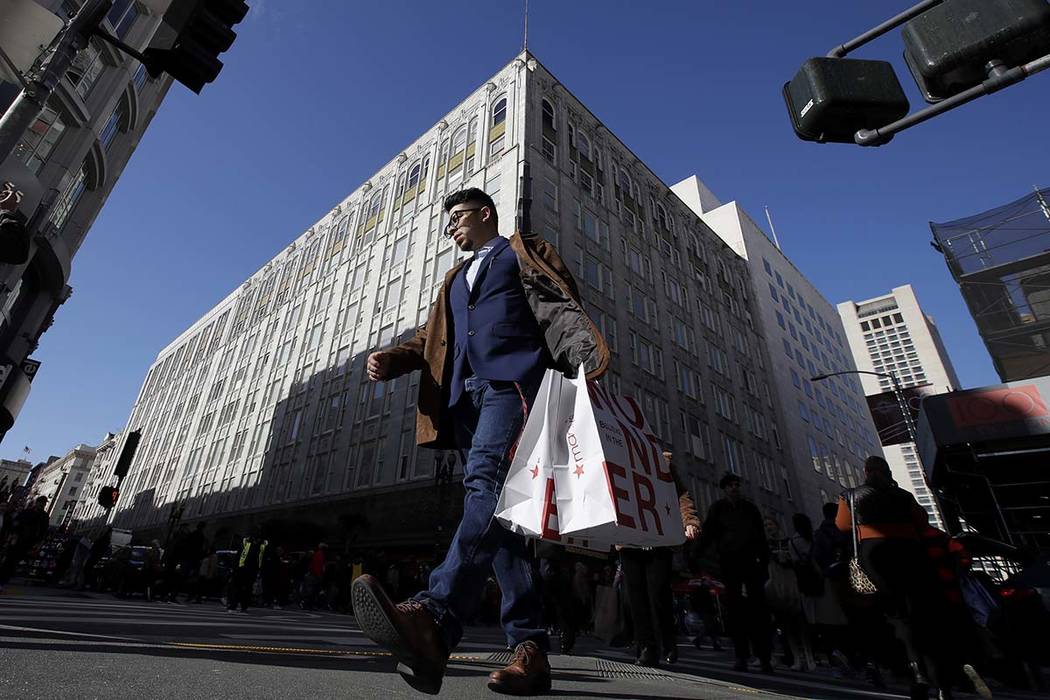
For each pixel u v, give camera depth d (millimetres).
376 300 30500
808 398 45562
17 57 5023
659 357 28891
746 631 4684
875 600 4023
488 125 28516
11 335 19750
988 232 17672
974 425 12203
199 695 1227
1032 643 5434
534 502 1436
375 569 16406
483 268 2051
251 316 44094
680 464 26609
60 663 1394
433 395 2018
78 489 105250
